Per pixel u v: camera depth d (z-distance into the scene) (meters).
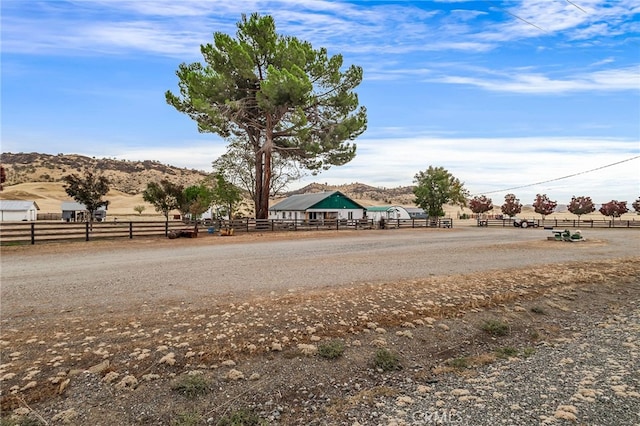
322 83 28.09
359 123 28.20
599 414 3.92
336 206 42.25
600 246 19.34
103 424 3.74
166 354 5.05
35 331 5.57
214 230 25.05
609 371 5.08
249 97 27.02
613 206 58.00
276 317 6.51
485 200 65.69
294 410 4.17
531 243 20.66
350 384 4.81
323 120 28.55
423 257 13.95
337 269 11.00
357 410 4.14
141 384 4.42
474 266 11.96
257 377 4.76
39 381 4.31
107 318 6.19
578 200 60.38
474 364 5.46
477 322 7.12
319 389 4.64
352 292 8.11
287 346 5.61
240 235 23.64
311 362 5.23
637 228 40.16
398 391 4.62
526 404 4.19
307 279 9.45
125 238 20.22
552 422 3.79
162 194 30.78
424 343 6.17
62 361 4.74
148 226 21.75
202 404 4.17
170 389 4.38
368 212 55.34
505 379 4.90
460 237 24.88
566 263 13.01
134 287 8.35
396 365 5.35
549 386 4.65
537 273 10.85
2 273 9.96
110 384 4.38
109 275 9.72
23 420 3.68
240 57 24.94
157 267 11.05
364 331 6.31
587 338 6.55
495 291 8.85
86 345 5.18
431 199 42.91
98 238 19.31
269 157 28.52
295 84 23.98
